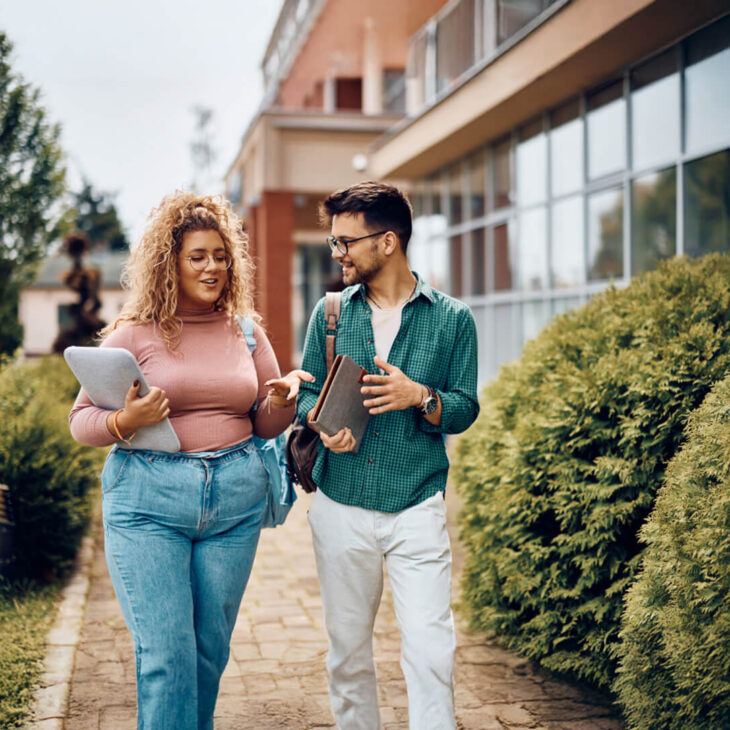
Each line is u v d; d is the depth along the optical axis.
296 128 16.09
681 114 6.84
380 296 2.75
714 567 2.48
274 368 2.87
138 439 2.50
